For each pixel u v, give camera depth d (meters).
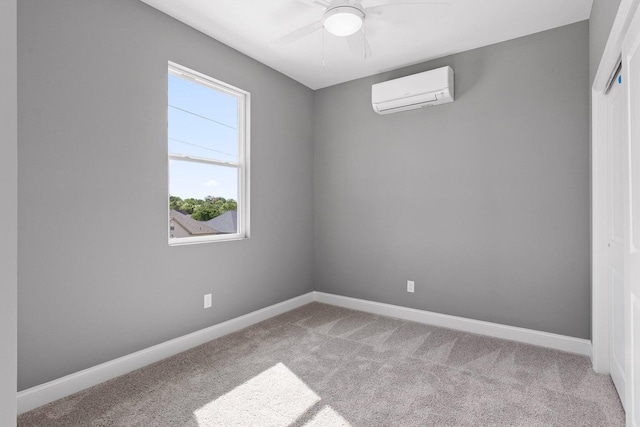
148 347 2.49
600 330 2.32
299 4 2.46
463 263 3.18
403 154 3.50
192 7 2.50
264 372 2.35
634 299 1.39
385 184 3.62
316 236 4.12
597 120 2.32
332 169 3.99
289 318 3.48
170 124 2.73
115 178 2.28
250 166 3.31
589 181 2.59
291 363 2.48
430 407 1.95
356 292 3.83
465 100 3.15
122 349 2.34
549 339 2.76
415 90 3.20
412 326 3.25
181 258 2.71
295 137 3.86
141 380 2.24
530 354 2.63
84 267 2.14
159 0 2.41
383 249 3.64
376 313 3.65
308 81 3.89
